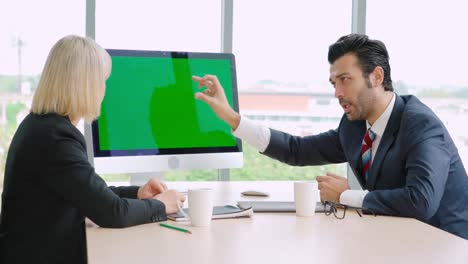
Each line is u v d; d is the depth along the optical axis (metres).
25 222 1.42
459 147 3.32
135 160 1.97
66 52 1.51
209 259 1.08
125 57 1.97
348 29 3.24
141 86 1.99
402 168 1.80
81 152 1.44
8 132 2.90
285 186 2.34
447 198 1.82
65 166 1.40
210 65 2.12
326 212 1.65
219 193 2.08
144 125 1.99
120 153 1.95
